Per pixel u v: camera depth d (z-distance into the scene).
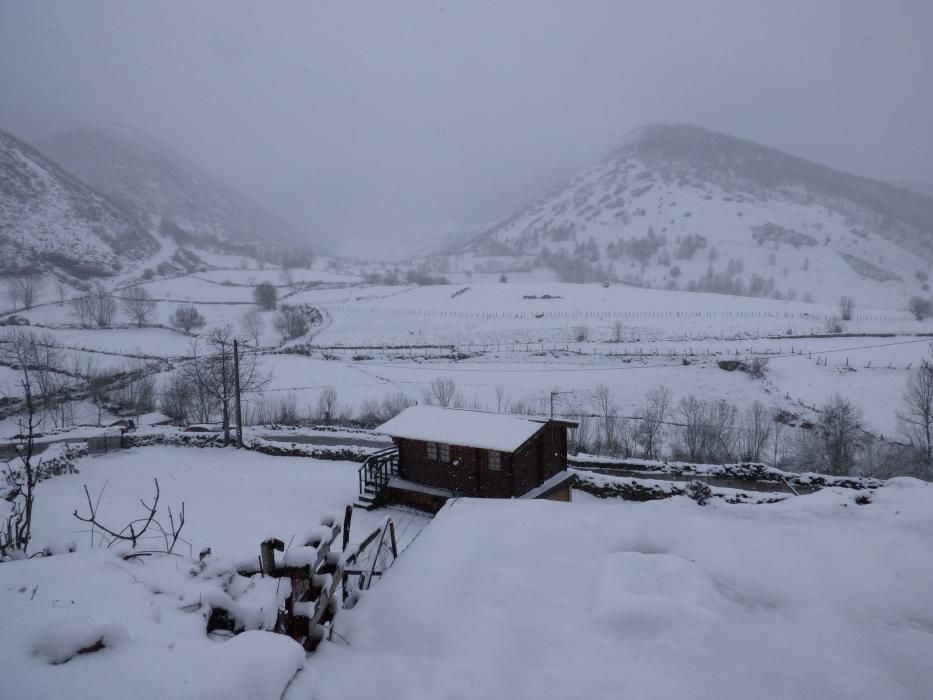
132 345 75.19
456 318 92.50
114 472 29.94
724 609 5.46
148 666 3.69
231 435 35.47
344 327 88.25
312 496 25.62
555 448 24.20
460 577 5.97
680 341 71.44
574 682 4.41
